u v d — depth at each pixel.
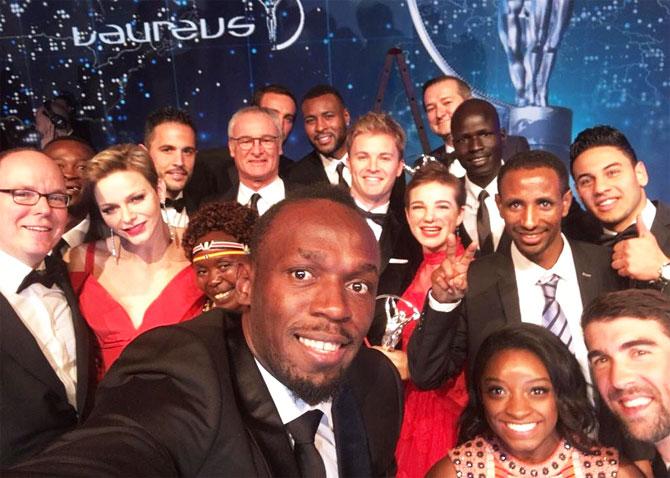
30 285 1.89
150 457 0.81
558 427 1.67
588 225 2.58
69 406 1.87
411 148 4.67
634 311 1.58
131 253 2.14
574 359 1.71
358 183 2.64
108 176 2.06
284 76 4.75
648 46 4.46
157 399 0.89
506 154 3.41
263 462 0.92
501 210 2.06
